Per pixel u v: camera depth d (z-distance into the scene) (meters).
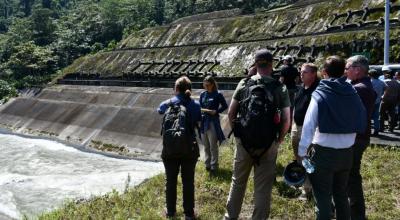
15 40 80.88
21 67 60.72
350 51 23.86
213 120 9.34
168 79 33.78
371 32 23.77
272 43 29.48
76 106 32.12
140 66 38.53
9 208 12.39
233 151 11.27
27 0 150.12
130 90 34.09
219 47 33.69
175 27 42.62
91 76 42.16
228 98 24.23
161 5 91.25
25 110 37.12
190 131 6.60
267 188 5.49
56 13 127.94
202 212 7.04
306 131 4.69
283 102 5.26
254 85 5.21
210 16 48.81
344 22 26.77
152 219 6.89
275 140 5.37
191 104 6.71
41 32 81.62
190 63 33.94
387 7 15.18
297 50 27.11
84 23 77.25
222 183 8.52
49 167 19.39
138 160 20.81
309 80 6.59
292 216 6.66
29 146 25.98
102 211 7.66
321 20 29.11
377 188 7.46
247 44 31.42
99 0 112.00
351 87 4.79
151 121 24.30
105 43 74.50
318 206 4.74
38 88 44.94
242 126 5.14
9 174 17.83
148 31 45.44
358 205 5.67
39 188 14.63
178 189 8.31
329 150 4.65
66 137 28.19
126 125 25.42
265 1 71.56
